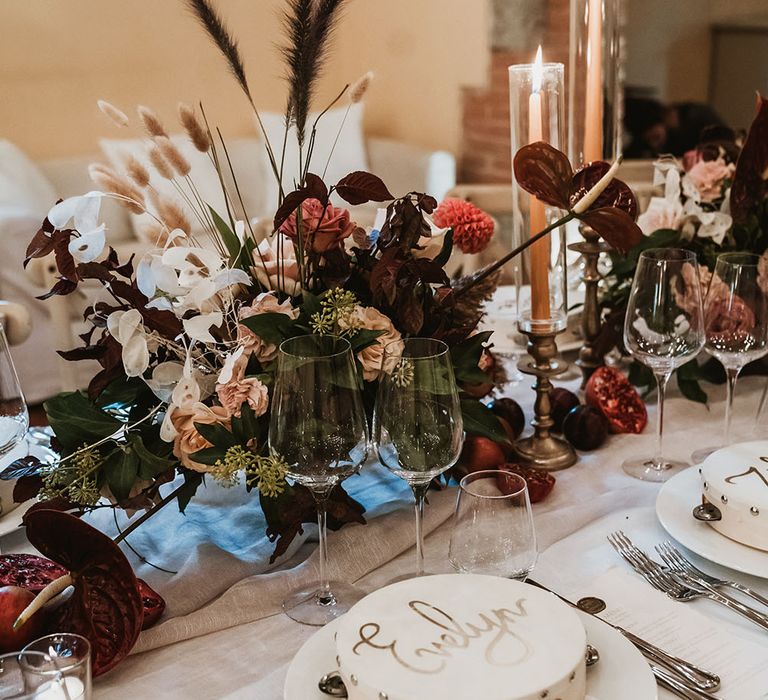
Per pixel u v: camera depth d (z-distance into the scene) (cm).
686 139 392
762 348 115
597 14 139
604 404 129
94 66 428
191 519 110
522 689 62
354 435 85
